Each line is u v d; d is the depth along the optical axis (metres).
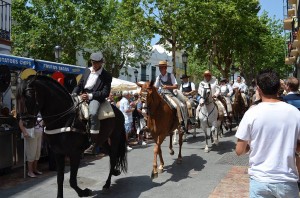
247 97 18.45
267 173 3.23
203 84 10.87
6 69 8.58
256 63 39.91
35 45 24.23
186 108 9.41
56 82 6.12
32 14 24.62
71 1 26.05
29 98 5.48
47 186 7.56
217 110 11.14
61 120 5.96
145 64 33.59
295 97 6.20
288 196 3.20
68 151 5.99
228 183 7.45
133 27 22.98
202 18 21.56
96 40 26.81
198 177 8.00
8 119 8.90
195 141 13.27
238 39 28.08
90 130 6.22
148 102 7.68
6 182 7.98
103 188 7.18
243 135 3.40
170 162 9.65
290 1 20.58
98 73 6.59
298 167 3.39
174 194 6.79
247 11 25.95
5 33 14.91
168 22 21.06
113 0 26.47
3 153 8.52
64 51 25.00
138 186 7.39
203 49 29.34
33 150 8.36
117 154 7.50
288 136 3.27
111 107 6.83
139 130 13.20
